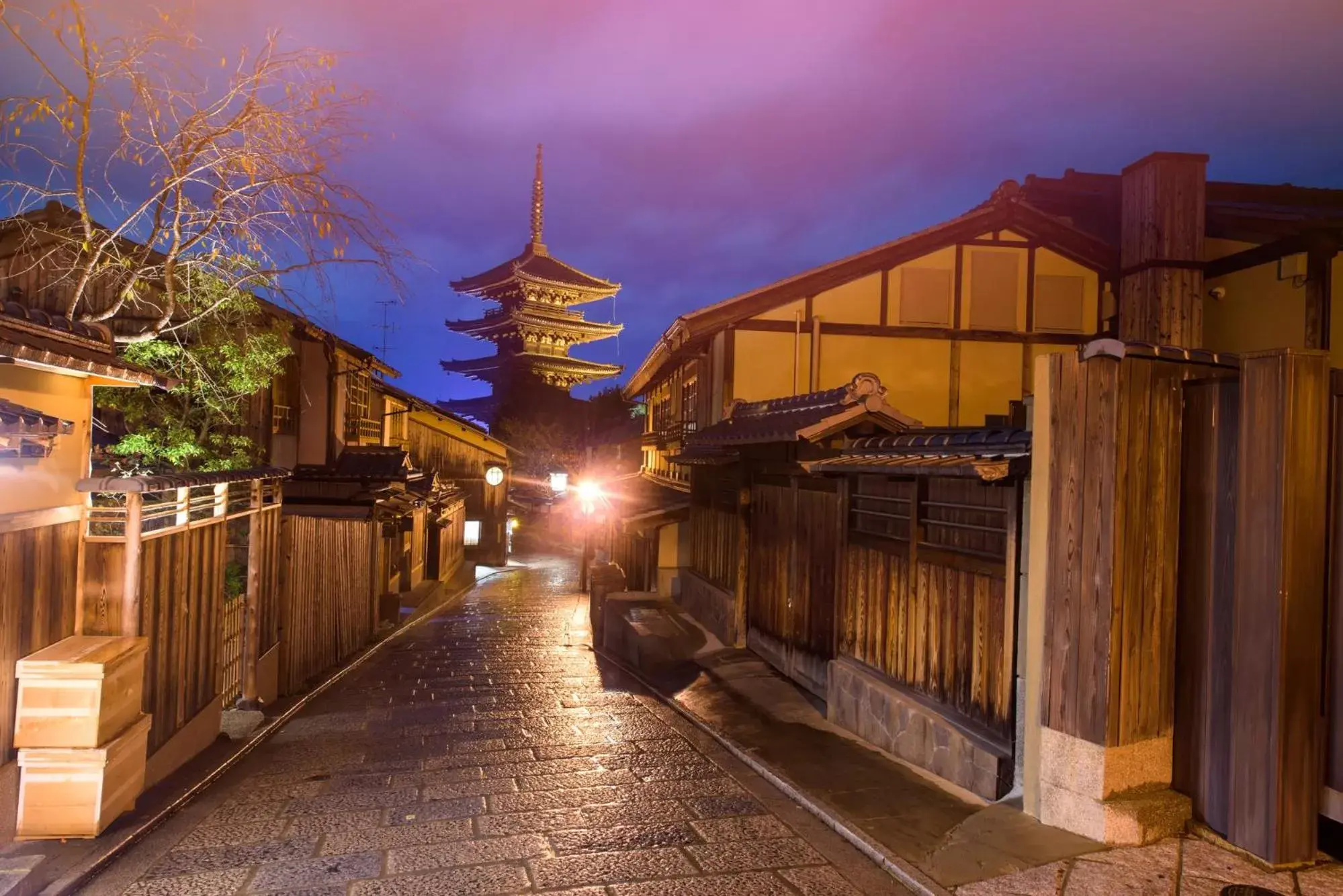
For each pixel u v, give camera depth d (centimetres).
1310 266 1235
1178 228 1335
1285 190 1591
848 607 928
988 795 641
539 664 1394
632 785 717
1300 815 483
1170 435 546
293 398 1897
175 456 1220
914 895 494
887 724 811
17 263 1205
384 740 887
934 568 752
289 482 1848
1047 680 567
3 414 479
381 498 1766
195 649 794
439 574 2628
